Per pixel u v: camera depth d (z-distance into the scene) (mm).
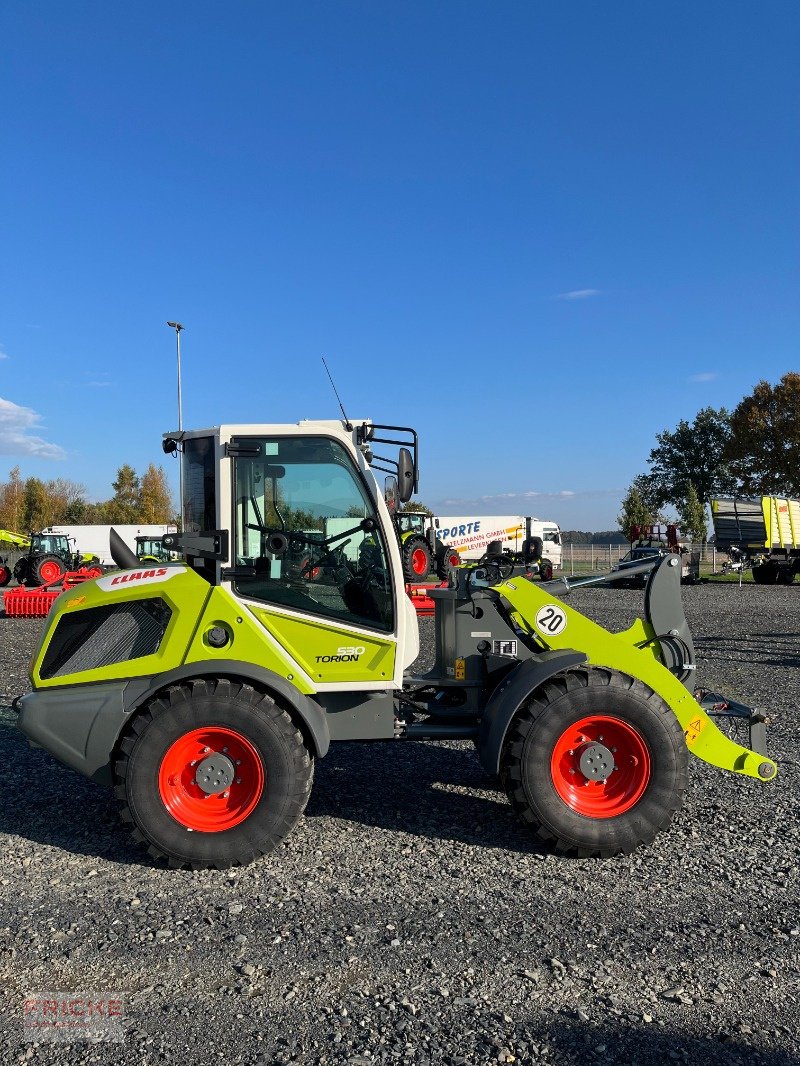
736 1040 2807
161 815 4234
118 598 4531
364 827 4867
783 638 13320
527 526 20219
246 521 4562
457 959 3328
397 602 4629
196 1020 2918
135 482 63656
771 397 42812
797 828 4828
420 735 4770
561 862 4355
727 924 3641
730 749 4742
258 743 4258
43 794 5492
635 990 3105
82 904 3855
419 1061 2689
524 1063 2684
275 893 3969
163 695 4344
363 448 4824
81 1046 2777
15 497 67062
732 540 29438
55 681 4484
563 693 4391
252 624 4477
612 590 26156
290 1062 2682
